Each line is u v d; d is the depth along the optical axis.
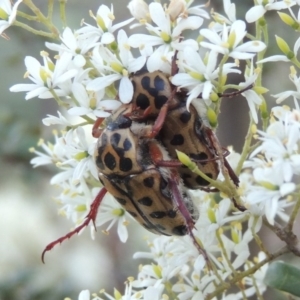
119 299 0.16
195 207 0.15
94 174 0.15
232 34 0.14
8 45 0.23
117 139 0.15
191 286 0.16
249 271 0.15
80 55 0.15
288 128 0.14
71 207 0.16
